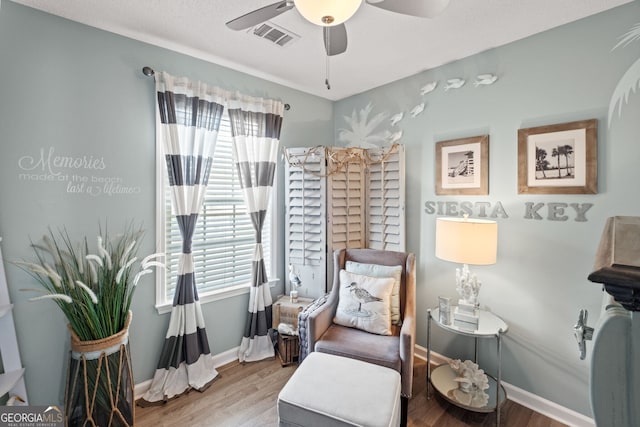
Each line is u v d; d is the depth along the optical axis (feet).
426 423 6.23
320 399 4.75
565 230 6.26
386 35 6.75
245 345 8.52
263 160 8.79
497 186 7.22
